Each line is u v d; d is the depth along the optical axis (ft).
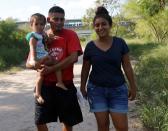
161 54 43.16
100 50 13.00
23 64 53.47
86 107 22.52
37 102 13.43
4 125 19.66
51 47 13.29
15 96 27.68
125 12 85.15
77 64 50.55
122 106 13.03
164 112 17.92
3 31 68.03
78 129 18.49
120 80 13.07
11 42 67.21
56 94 13.42
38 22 13.07
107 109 13.12
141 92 23.25
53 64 13.14
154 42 72.79
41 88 13.38
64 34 13.33
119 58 13.00
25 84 33.65
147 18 75.72
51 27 13.32
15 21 75.92
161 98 20.80
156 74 28.12
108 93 13.05
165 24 75.10
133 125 18.44
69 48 13.28
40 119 13.47
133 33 106.11
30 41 13.07
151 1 55.57
